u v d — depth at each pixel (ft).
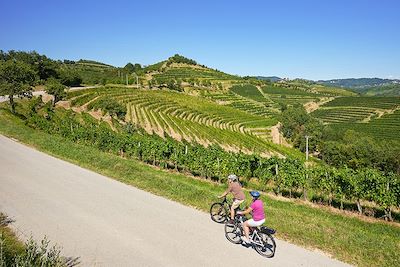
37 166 72.33
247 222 36.06
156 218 44.68
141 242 37.27
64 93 212.64
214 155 86.07
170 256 34.30
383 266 33.91
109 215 45.19
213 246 36.91
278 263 33.63
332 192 69.92
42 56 371.56
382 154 269.44
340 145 291.79
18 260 25.52
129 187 59.57
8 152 85.25
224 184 79.00
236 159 83.35
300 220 46.85
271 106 570.05
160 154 92.89
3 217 42.45
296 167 77.92
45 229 39.68
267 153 241.14
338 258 35.35
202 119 320.29
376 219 62.80
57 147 90.58
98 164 74.49
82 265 31.78
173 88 529.04
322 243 38.40
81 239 37.45
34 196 51.88
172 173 86.99
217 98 547.49
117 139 106.01
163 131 222.07
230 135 260.01
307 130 340.80
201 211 48.11
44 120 142.82
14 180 60.44
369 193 64.18
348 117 527.81
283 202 68.59
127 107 277.23
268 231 35.17
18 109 181.47
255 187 81.82
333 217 61.26
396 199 61.21
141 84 533.14
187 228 41.60
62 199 51.13
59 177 64.28
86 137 117.29
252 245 37.37
